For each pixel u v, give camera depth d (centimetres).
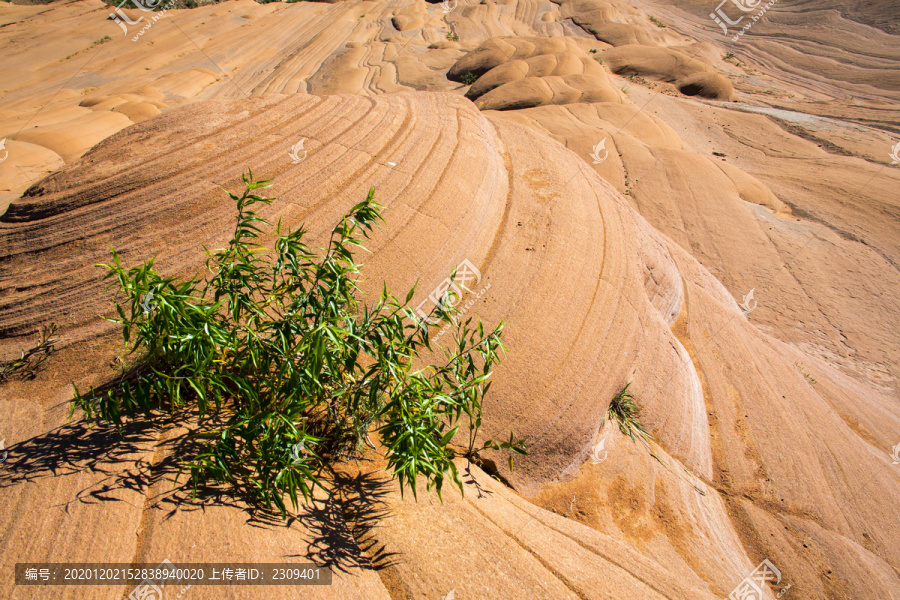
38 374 408
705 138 2056
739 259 1295
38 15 3300
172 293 310
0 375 405
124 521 295
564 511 480
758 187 1570
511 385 507
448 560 329
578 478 512
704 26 3872
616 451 549
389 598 300
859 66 2952
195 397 392
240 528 305
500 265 608
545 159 827
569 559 367
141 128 613
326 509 346
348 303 387
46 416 372
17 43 2783
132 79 2433
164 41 2989
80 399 322
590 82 2028
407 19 3488
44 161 1154
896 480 719
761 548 564
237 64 2802
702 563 493
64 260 488
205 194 550
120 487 314
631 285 673
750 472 632
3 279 479
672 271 836
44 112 1756
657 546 491
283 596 275
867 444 784
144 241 502
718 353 776
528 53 2381
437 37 3303
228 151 607
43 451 337
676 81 2592
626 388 587
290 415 307
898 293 1271
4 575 262
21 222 518
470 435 474
